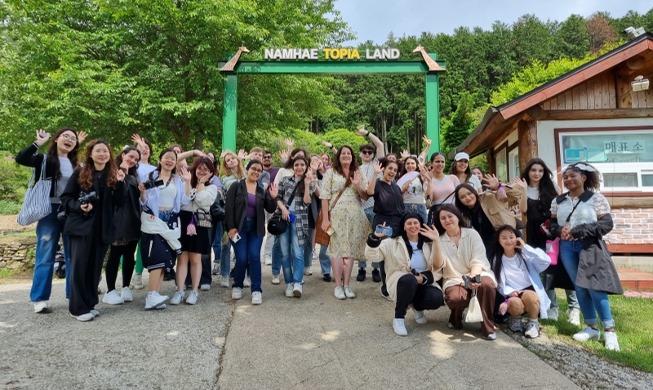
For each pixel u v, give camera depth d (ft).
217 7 33.09
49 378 8.61
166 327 11.82
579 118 21.90
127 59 38.50
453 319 12.39
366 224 15.80
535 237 13.78
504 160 29.25
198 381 8.73
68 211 12.15
